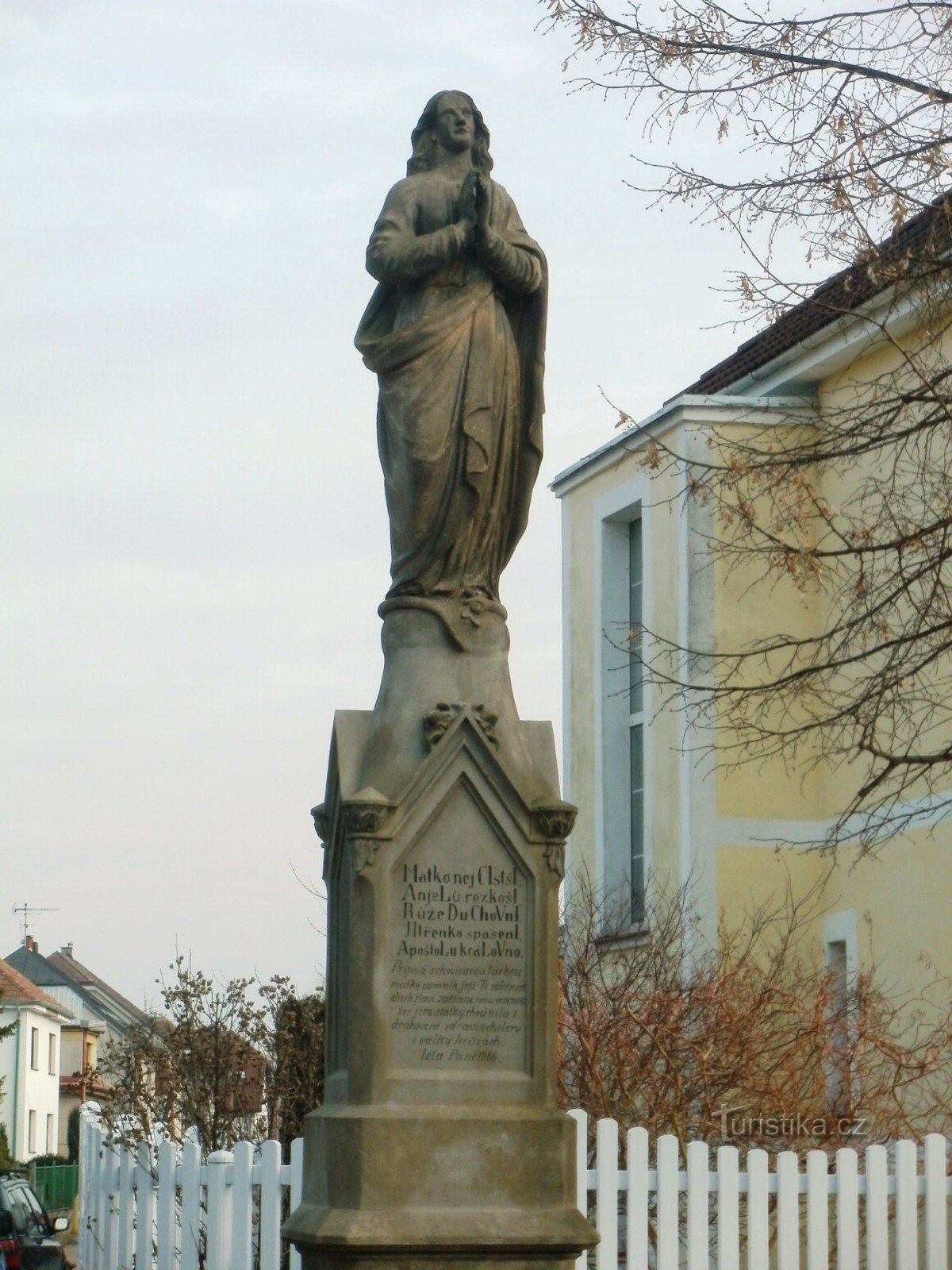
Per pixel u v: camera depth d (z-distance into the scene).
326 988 9.48
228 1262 11.52
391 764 8.95
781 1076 15.61
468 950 8.84
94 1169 14.05
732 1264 11.50
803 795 20.73
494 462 9.35
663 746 21.28
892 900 19.36
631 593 23.16
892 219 12.44
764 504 19.94
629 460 22.41
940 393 13.33
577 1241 8.58
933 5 12.70
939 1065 17.61
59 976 84.94
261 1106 15.85
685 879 20.47
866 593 13.20
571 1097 14.25
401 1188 8.59
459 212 9.51
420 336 9.29
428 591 9.28
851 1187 11.87
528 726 9.23
